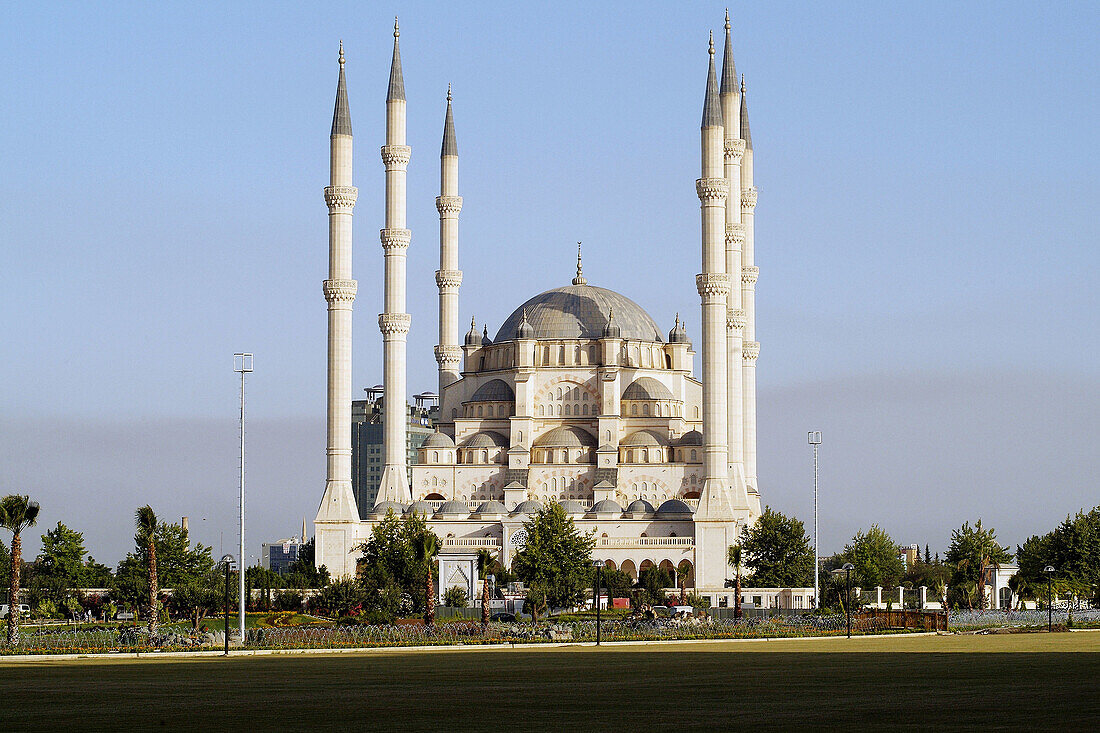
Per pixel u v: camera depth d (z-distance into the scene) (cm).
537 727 5006
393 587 15112
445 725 5094
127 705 5956
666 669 8250
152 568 12350
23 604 16962
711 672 7931
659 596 18550
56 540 18062
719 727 4969
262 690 6731
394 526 17788
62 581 17588
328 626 13600
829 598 18550
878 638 13088
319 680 7419
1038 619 15900
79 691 6725
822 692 6419
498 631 12694
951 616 15375
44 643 11144
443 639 12050
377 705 5894
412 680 7375
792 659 9325
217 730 4984
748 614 16625
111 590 16862
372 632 12075
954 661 8931
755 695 6281
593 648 11331
